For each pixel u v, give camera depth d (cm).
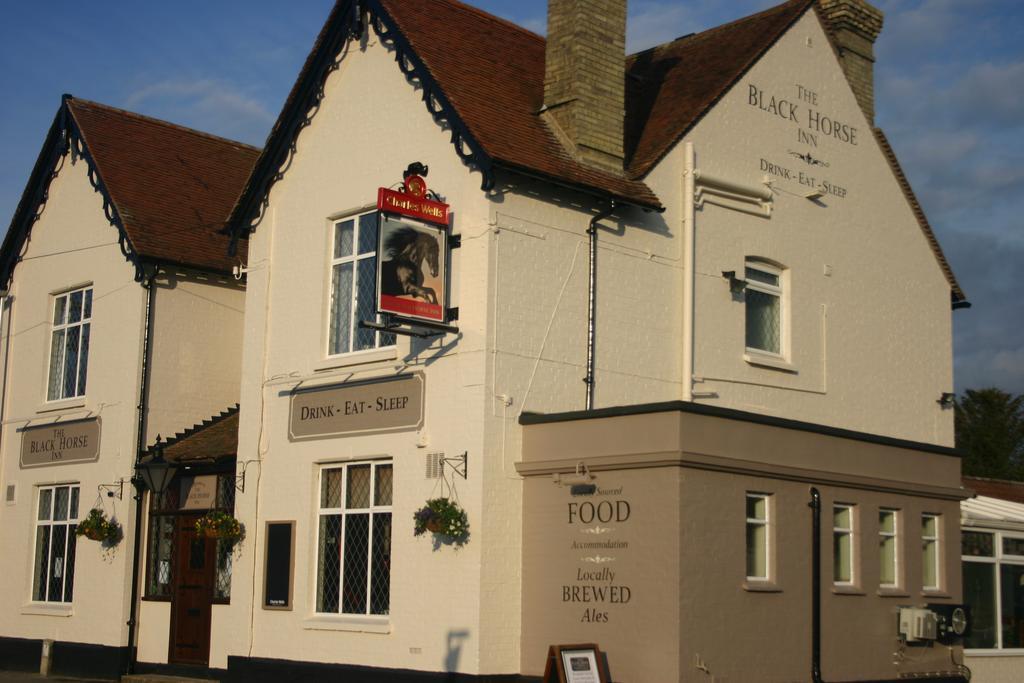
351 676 1589
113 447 2094
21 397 2339
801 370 1898
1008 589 1972
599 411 1448
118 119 2359
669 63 2022
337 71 1791
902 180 2208
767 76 1923
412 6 1745
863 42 2202
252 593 1753
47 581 2216
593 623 1423
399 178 1664
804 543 1529
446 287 1548
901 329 2102
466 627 1467
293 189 1833
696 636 1361
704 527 1392
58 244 2320
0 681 2020
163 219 2189
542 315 1565
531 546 1502
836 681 1540
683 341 1722
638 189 1675
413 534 1548
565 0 1702
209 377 2169
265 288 1842
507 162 1512
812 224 1964
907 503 1712
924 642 1697
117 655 2005
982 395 4722
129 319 2117
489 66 1736
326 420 1700
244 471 1806
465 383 1515
